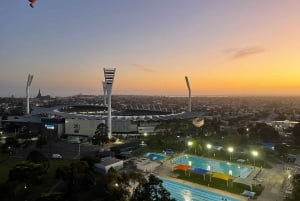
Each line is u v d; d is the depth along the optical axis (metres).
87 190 88.94
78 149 157.50
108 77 190.25
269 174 118.94
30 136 183.75
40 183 94.69
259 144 178.50
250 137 197.12
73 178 88.62
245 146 171.50
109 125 191.88
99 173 111.56
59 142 180.00
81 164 96.75
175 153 152.38
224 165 133.88
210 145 161.50
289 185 103.56
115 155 145.50
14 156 138.12
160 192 73.38
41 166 96.56
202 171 114.69
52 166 119.69
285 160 142.62
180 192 97.75
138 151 155.75
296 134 187.62
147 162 127.19
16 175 87.38
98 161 116.50
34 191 90.19
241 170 126.12
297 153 162.62
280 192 97.31
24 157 136.12
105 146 168.38
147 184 74.00
